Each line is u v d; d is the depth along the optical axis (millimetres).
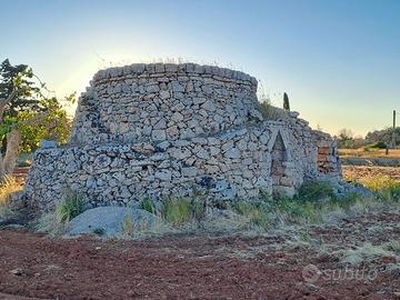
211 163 15148
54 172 15922
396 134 77500
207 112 16469
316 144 21422
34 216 15109
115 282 7965
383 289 7613
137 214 13234
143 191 14633
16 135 27672
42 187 16047
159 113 16344
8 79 55531
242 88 17969
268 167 16188
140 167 14750
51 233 12617
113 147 15148
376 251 9578
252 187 15617
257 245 10812
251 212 13469
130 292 7383
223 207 14227
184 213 13047
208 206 14023
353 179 25109
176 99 16344
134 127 16531
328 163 22000
